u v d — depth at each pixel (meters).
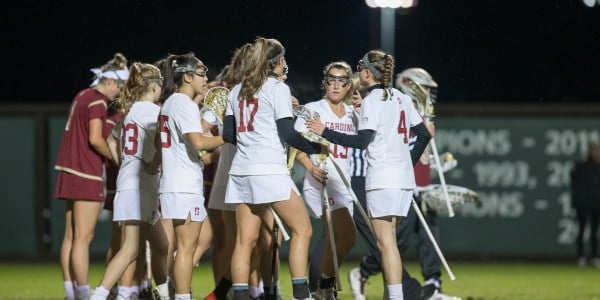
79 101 23.27
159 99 21.95
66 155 23.17
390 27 51.84
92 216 23.11
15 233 43.28
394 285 20.27
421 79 24.41
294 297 19.83
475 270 39.94
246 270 20.14
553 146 43.75
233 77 21.30
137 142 21.38
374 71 20.38
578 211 43.06
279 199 19.53
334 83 22.11
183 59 20.48
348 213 22.25
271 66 19.67
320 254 22.69
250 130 19.59
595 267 42.12
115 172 24.42
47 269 39.88
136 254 21.16
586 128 43.75
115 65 23.59
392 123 20.38
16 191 43.28
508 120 43.62
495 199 43.75
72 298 24.06
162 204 20.28
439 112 43.56
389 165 20.31
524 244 43.84
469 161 43.59
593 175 42.84
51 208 43.28
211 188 23.14
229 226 22.06
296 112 20.66
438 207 24.95
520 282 34.12
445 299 25.36
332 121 22.16
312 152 19.73
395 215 20.31
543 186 43.78
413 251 43.22
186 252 20.36
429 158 25.73
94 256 42.84
